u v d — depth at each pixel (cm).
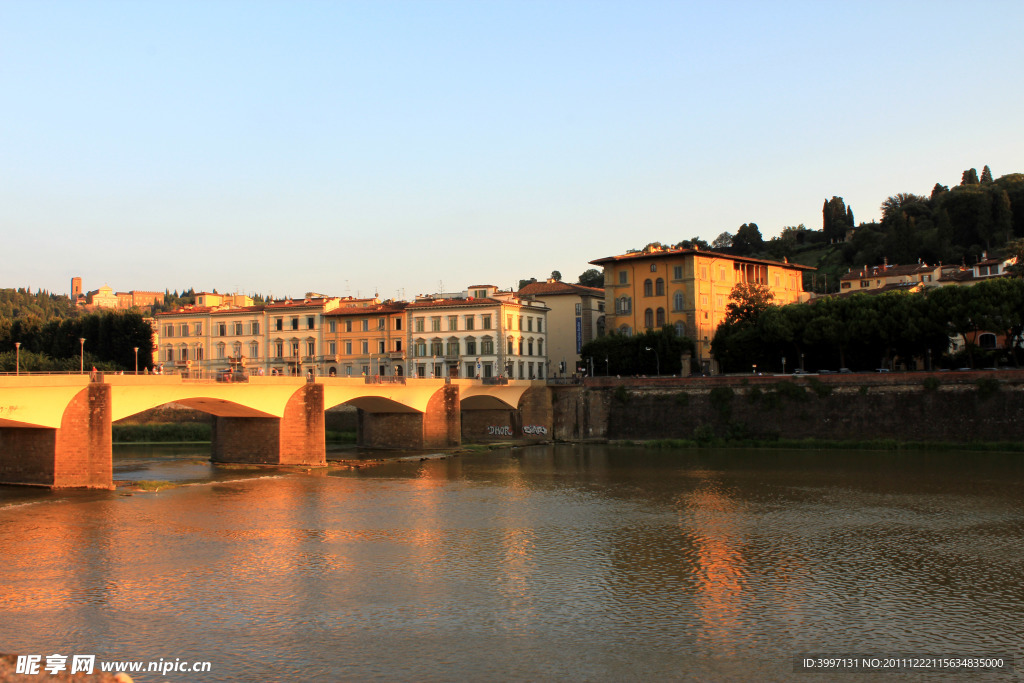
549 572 5091
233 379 8650
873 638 4009
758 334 12950
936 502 7156
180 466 9394
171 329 16588
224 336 16375
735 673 3625
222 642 3922
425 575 5009
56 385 6975
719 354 13375
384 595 4625
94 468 7331
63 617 4212
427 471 9400
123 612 4300
